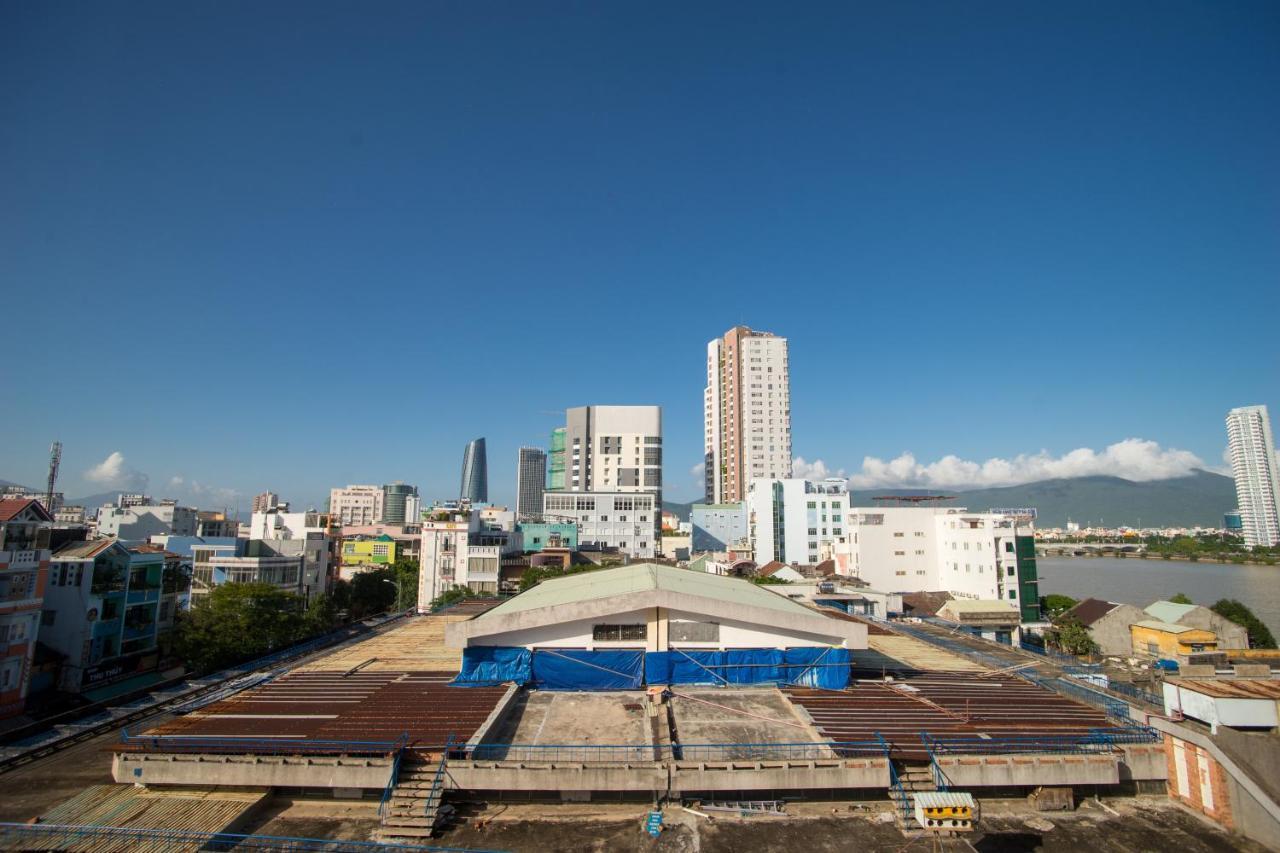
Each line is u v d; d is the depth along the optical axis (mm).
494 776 22672
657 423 170625
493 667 32344
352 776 22781
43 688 46500
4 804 23562
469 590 85312
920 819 20359
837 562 105688
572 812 22688
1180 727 24672
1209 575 167375
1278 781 21859
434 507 109875
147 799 22953
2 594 41375
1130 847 21641
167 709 34625
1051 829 22578
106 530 89562
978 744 24750
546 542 124375
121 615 51688
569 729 26688
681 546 156125
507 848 20672
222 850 20453
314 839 20734
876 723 27000
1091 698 32469
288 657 48344
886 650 43281
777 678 32344
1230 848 21609
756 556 126125
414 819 21547
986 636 59250
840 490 127750
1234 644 64688
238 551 68750
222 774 23062
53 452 71312
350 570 102562
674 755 24172
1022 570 82750
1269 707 23531
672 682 32062
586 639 32656
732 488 194250
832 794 23750
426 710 28000
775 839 21391
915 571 93500
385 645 42906
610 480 167500
